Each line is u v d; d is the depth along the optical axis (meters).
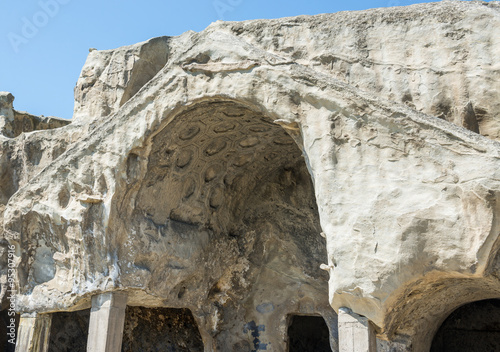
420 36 8.41
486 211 5.97
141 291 9.15
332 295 6.77
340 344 6.70
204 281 10.37
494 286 7.00
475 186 6.05
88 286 9.14
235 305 10.72
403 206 6.42
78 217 9.02
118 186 8.77
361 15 8.81
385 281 6.37
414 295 6.94
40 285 9.96
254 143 9.61
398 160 6.64
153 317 11.70
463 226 6.09
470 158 6.22
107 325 8.78
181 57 8.43
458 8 8.41
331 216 6.79
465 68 8.03
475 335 10.11
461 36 8.21
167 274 9.57
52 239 9.74
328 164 6.95
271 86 7.60
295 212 10.54
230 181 10.41
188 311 11.51
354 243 6.57
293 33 8.97
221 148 9.48
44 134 12.28
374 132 6.82
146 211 9.30
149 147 8.62
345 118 7.02
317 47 8.76
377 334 6.92
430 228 6.24
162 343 11.52
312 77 7.33
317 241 10.24
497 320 9.95
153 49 12.27
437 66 8.16
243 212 10.98
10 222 9.92
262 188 10.91
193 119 8.54
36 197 9.68
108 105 12.20
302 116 7.33
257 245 10.70
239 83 7.84
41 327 10.08
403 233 6.34
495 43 8.01
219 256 10.59
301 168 10.62
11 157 12.47
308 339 12.52
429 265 6.25
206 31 8.52
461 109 7.87
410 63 8.31
